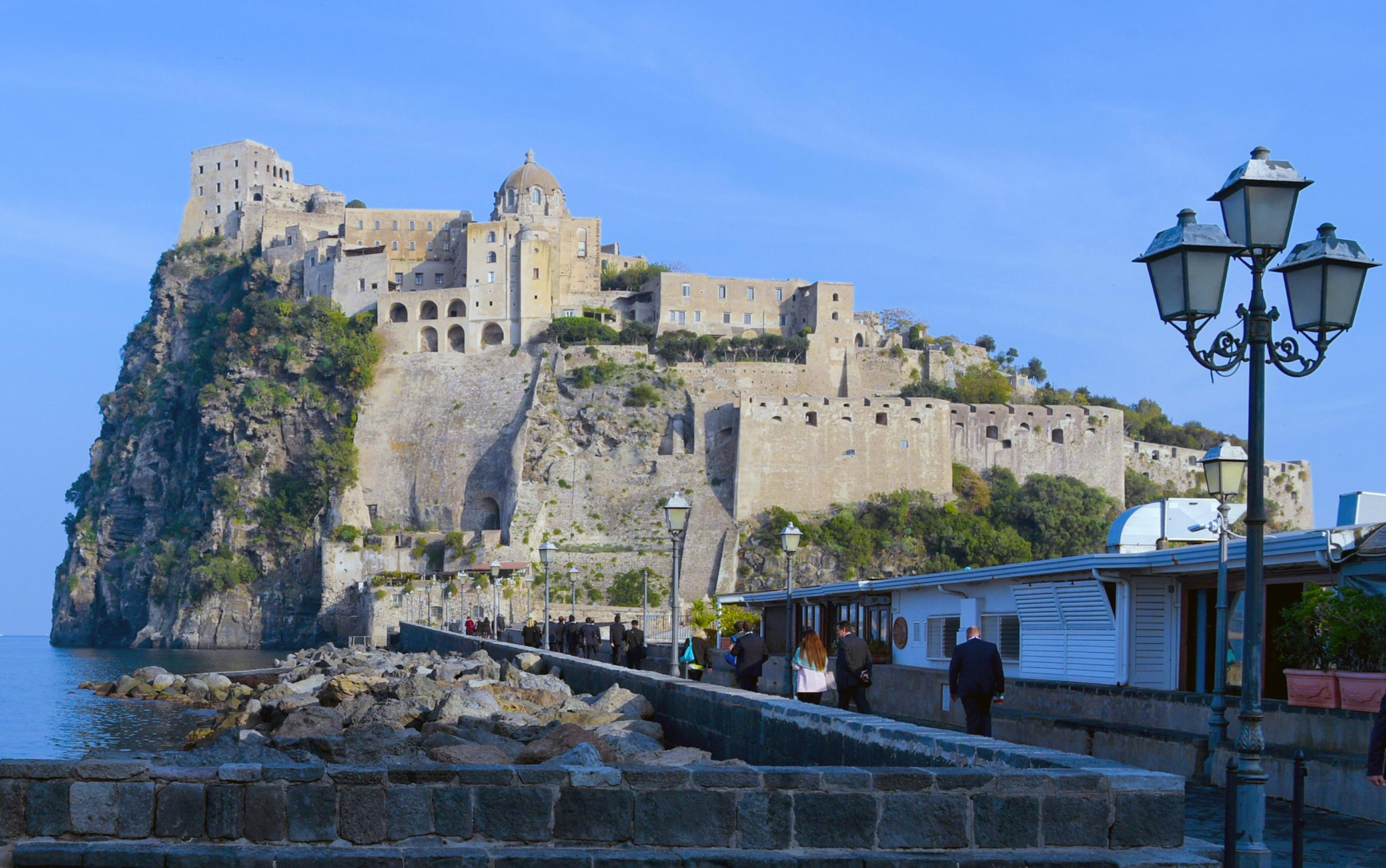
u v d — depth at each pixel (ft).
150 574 525.75
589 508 474.49
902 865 36.29
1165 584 87.71
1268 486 507.71
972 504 479.41
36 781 37.04
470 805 36.96
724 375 499.92
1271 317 42.27
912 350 547.90
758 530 455.22
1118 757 80.64
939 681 108.58
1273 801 65.31
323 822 36.83
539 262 522.88
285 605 490.08
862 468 472.44
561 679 138.51
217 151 604.90
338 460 494.59
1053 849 36.96
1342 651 66.28
